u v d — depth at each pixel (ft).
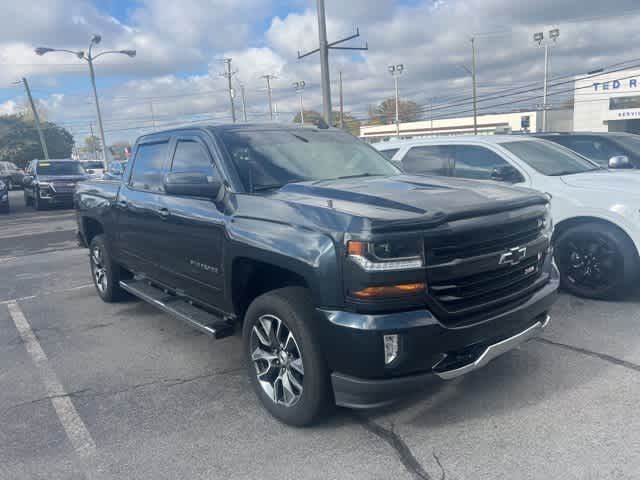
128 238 17.71
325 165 14.19
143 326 18.22
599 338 14.93
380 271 9.12
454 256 9.70
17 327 18.75
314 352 10.15
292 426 11.14
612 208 17.21
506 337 10.73
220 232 12.37
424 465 9.66
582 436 10.23
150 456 10.36
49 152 216.74
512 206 10.73
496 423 10.85
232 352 15.60
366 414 11.45
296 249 10.12
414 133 234.17
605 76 162.09
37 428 11.58
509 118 203.72
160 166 15.93
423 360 9.43
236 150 13.46
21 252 35.09
